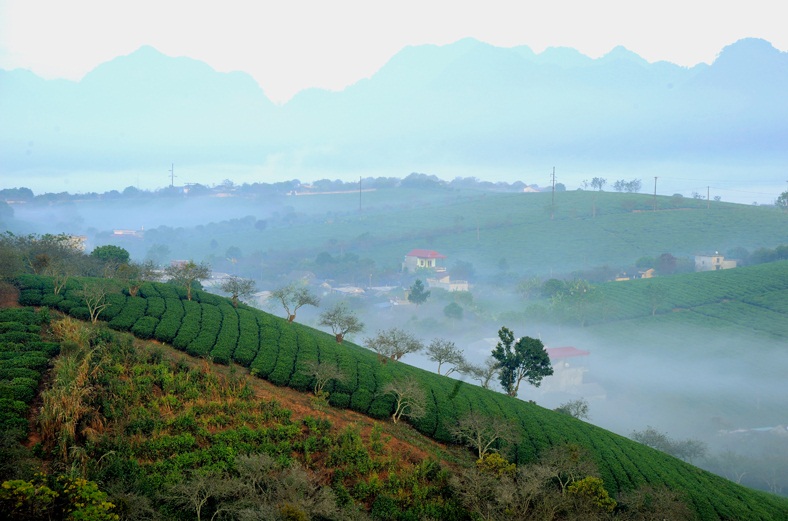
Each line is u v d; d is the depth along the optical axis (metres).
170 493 47.56
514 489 56.31
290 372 73.50
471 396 82.88
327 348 83.00
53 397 51.62
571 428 81.06
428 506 55.09
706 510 68.44
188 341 75.44
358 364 81.19
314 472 55.53
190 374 64.31
